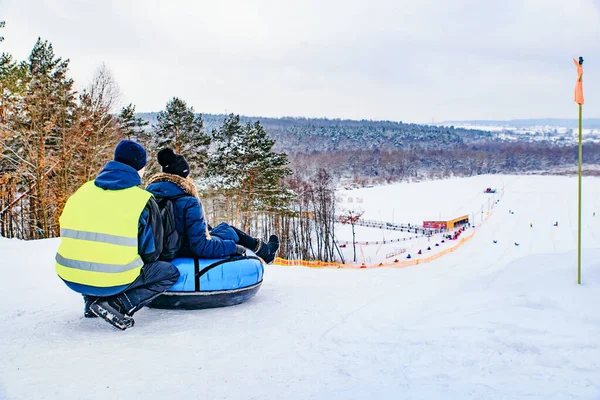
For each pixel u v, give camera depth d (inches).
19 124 942.4
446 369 115.6
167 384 104.4
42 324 150.2
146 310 177.2
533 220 2923.2
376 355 127.4
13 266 265.1
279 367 117.4
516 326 143.6
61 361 116.7
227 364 118.8
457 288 224.8
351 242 2346.2
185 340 138.3
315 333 150.3
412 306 191.3
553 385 103.2
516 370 113.4
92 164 1008.9
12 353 121.5
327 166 6112.2
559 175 7017.7
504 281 210.8
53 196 969.5
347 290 233.3
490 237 2373.3
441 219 3056.1
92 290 142.1
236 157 1295.5
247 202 1310.3
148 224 150.8
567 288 178.1
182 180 179.6
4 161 975.6
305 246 1808.6
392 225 2847.0
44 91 978.7
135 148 146.5
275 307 187.9
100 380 105.3
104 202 140.8
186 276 173.8
